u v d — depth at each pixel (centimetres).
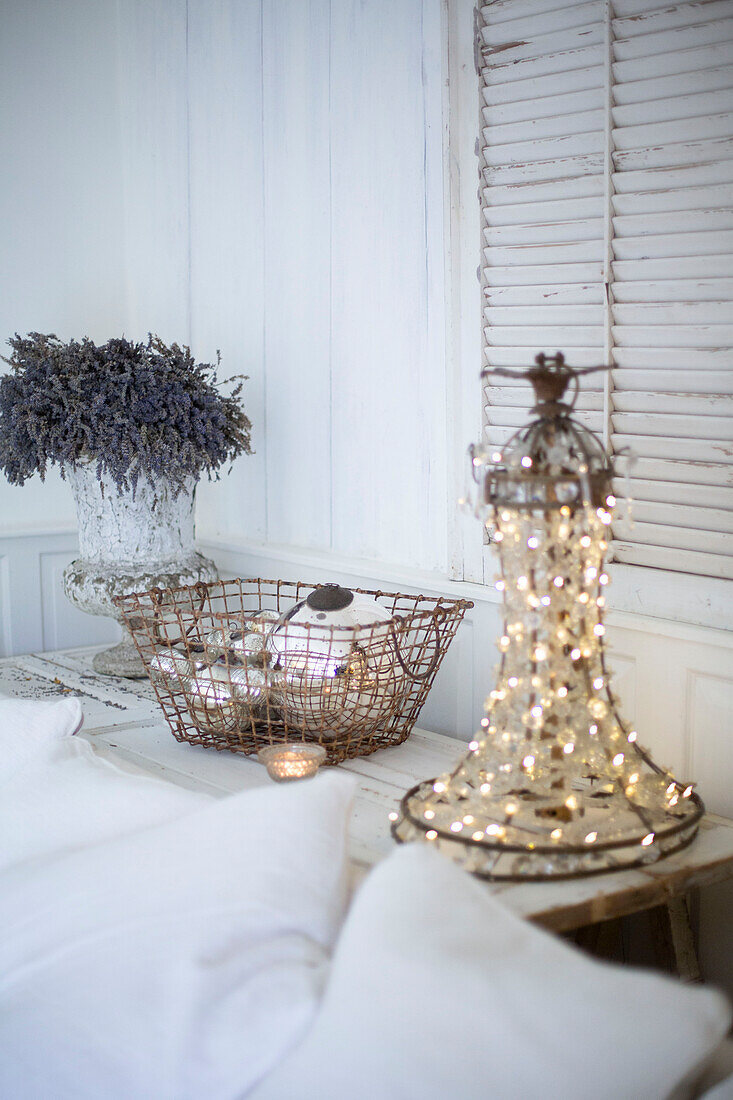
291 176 242
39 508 285
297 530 253
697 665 164
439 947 91
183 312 280
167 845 116
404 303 217
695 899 168
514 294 185
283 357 251
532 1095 83
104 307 294
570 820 134
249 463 265
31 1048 105
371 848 141
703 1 153
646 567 173
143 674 235
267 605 256
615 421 170
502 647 135
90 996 104
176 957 102
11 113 271
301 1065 90
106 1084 99
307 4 232
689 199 158
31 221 278
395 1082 85
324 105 231
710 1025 88
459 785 141
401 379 220
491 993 87
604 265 168
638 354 166
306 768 159
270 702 180
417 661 180
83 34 282
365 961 91
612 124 165
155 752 183
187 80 268
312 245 238
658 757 171
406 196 213
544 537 129
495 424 195
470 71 191
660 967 156
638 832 133
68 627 289
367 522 233
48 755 154
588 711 134
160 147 280
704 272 157
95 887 113
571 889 125
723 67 152
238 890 107
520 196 182
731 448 157
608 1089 84
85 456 219
